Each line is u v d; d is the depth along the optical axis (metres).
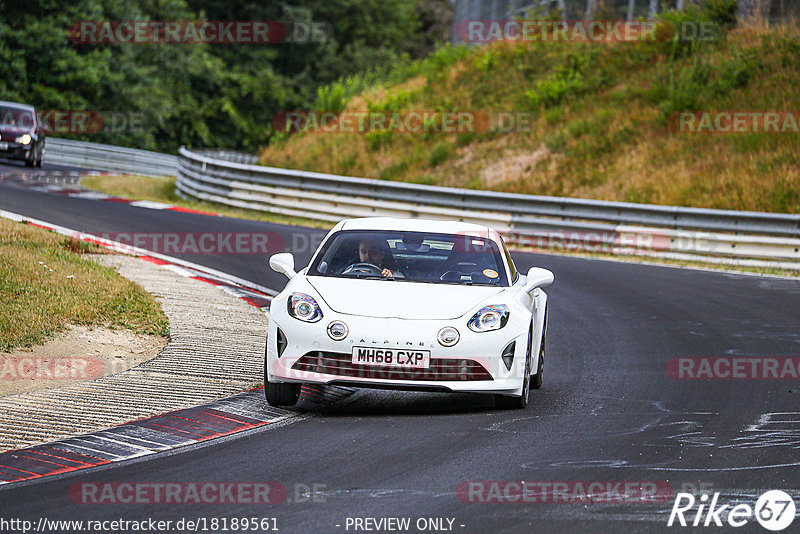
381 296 27.27
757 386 31.84
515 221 80.94
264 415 26.38
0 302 36.19
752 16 116.31
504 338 26.67
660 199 88.94
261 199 94.00
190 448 22.73
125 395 27.52
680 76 107.12
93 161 135.50
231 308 43.41
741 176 88.12
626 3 129.25
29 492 19.00
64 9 162.75
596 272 63.56
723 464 21.94
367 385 26.11
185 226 72.94
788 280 61.91
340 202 89.19
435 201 85.81
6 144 106.94
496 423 25.98
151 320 38.19
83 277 42.81
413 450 22.84
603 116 106.81
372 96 131.50
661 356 37.25
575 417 26.94
